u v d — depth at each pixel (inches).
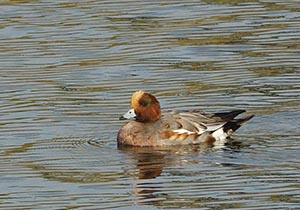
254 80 931.3
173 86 924.0
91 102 890.1
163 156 781.3
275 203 669.3
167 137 810.8
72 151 787.4
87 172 741.9
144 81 938.1
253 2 1176.2
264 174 726.5
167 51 1020.5
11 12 1159.0
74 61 1001.5
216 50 1019.3
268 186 701.3
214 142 816.3
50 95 910.4
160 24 1106.7
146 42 1050.7
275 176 721.6
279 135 813.2
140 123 820.0
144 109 821.9
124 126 818.2
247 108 868.6
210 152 786.8
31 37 1075.9
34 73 970.7
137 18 1130.0
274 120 842.2
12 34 1086.4
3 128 834.2
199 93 904.9
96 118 856.9
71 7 1173.7
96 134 826.8
